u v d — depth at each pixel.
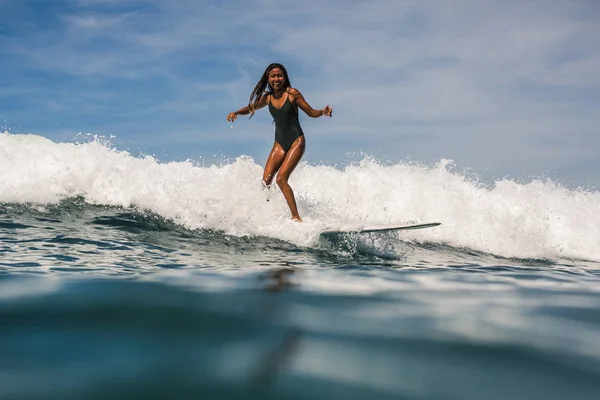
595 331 2.28
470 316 2.50
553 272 4.99
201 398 1.37
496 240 7.02
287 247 5.40
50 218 5.84
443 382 1.55
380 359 1.75
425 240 6.79
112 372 1.54
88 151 8.11
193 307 2.46
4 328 1.99
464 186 8.90
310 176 8.70
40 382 1.45
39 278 3.09
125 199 6.69
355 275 3.90
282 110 6.25
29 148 7.83
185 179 7.36
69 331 1.97
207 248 5.04
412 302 2.82
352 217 7.11
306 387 1.47
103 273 3.40
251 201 6.39
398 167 9.04
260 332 2.04
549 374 1.66
